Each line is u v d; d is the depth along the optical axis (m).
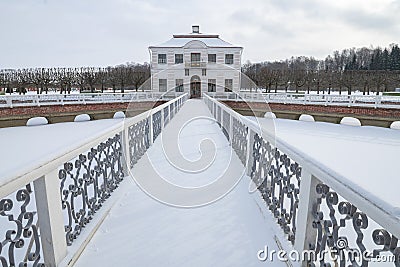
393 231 0.93
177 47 26.44
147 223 2.48
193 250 2.09
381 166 7.48
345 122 15.92
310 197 1.76
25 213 1.58
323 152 9.30
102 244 2.16
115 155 3.32
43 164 1.60
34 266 1.66
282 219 2.32
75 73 30.08
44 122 15.36
